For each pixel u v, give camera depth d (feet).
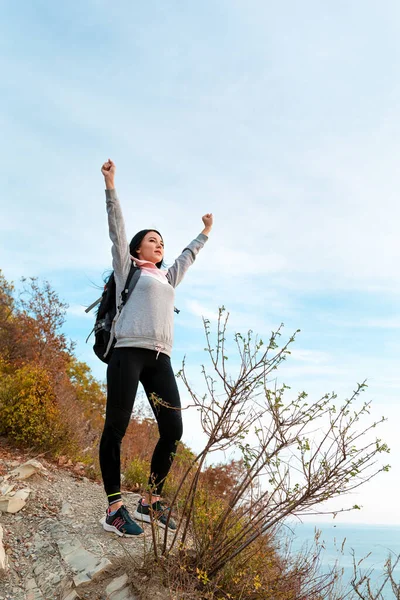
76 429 22.58
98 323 12.06
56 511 13.26
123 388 11.19
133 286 11.89
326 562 9.68
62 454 19.65
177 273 13.50
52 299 41.34
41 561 10.75
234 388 8.98
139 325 11.49
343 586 9.21
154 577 9.25
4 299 43.14
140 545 10.74
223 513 9.96
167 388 11.61
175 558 9.66
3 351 38.04
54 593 9.61
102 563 9.88
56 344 39.88
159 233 13.48
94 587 9.50
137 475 17.76
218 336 9.14
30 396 20.35
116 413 11.21
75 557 10.43
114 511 11.33
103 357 12.04
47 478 16.07
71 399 27.73
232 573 9.55
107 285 12.37
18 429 19.76
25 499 13.75
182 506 11.08
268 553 10.28
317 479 9.02
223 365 9.08
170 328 12.00
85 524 12.13
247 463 9.29
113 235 11.94
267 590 9.55
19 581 10.27
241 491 9.53
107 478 11.39
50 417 20.04
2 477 15.29
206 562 9.55
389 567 8.76
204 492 10.94
